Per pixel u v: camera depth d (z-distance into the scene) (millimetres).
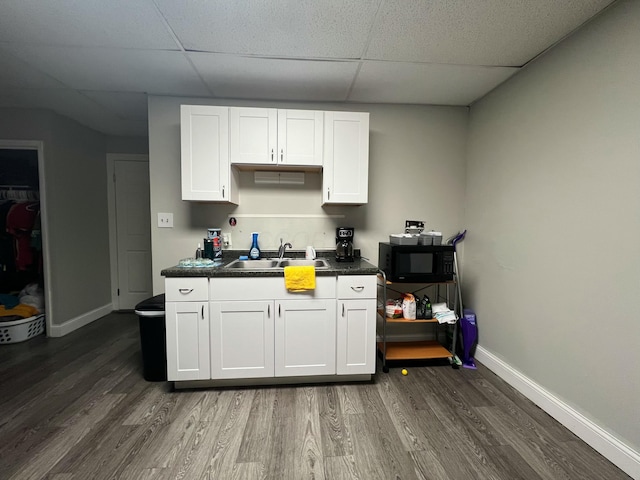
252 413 1665
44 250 2771
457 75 2035
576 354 1538
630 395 1289
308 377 1970
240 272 1819
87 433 1496
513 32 1574
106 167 3479
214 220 2426
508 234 2055
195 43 1687
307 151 2125
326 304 1901
